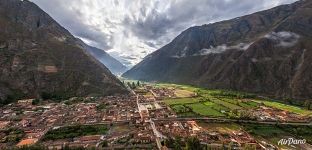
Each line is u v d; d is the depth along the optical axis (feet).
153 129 411.13
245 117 481.46
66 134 384.68
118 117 493.77
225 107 593.83
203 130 405.18
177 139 336.70
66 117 490.90
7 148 313.73
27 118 477.36
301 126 453.17
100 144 340.39
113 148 323.57
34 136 372.79
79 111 543.39
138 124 445.78
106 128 421.18
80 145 333.42
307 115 528.63
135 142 345.51
